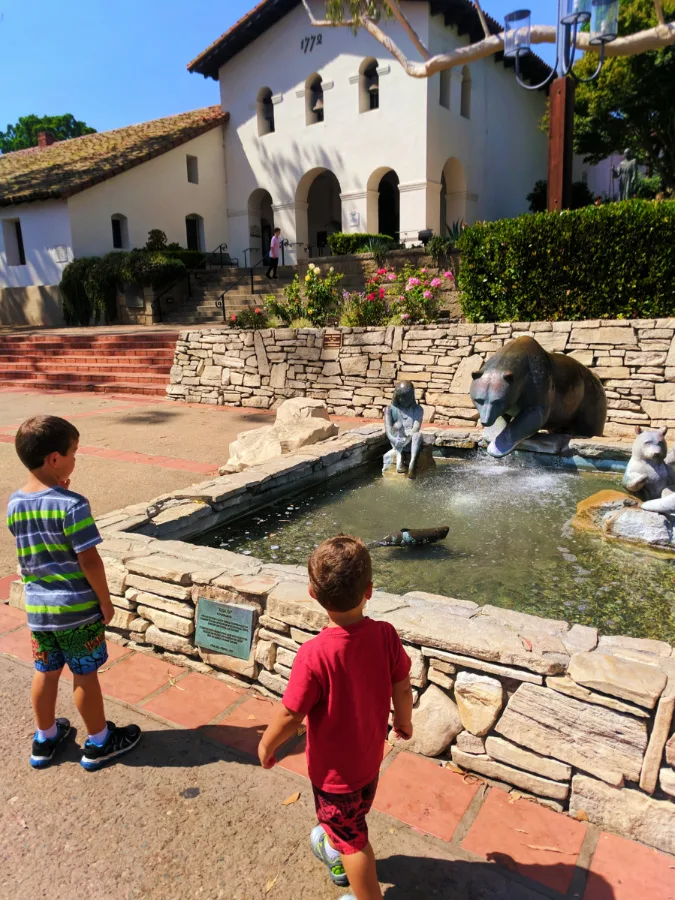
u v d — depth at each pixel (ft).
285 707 5.86
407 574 13.33
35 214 68.59
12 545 16.69
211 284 67.26
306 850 7.13
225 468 21.22
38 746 8.55
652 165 71.97
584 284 28.89
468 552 14.39
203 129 75.05
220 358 38.68
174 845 7.22
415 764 8.49
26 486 8.37
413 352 31.83
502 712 7.98
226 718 9.59
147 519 14.70
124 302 64.85
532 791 7.85
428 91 60.34
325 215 87.15
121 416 35.17
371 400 33.47
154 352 48.29
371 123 64.44
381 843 7.16
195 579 10.71
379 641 6.21
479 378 19.54
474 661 8.11
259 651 10.09
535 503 17.70
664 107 61.67
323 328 34.91
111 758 8.62
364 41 63.26
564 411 21.44
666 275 27.02
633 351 26.76
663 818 6.98
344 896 6.38
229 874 6.82
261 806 7.80
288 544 15.40
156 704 9.96
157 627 11.41
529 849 7.06
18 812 7.75
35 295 71.56
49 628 8.13
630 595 12.17
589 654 7.73
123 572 11.75
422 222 62.69
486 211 72.79
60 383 46.42
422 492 19.17
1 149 157.07
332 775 6.01
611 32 22.13
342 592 5.89
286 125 71.56
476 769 8.26
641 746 7.08
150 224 72.90
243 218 78.95
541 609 11.69
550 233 29.01
